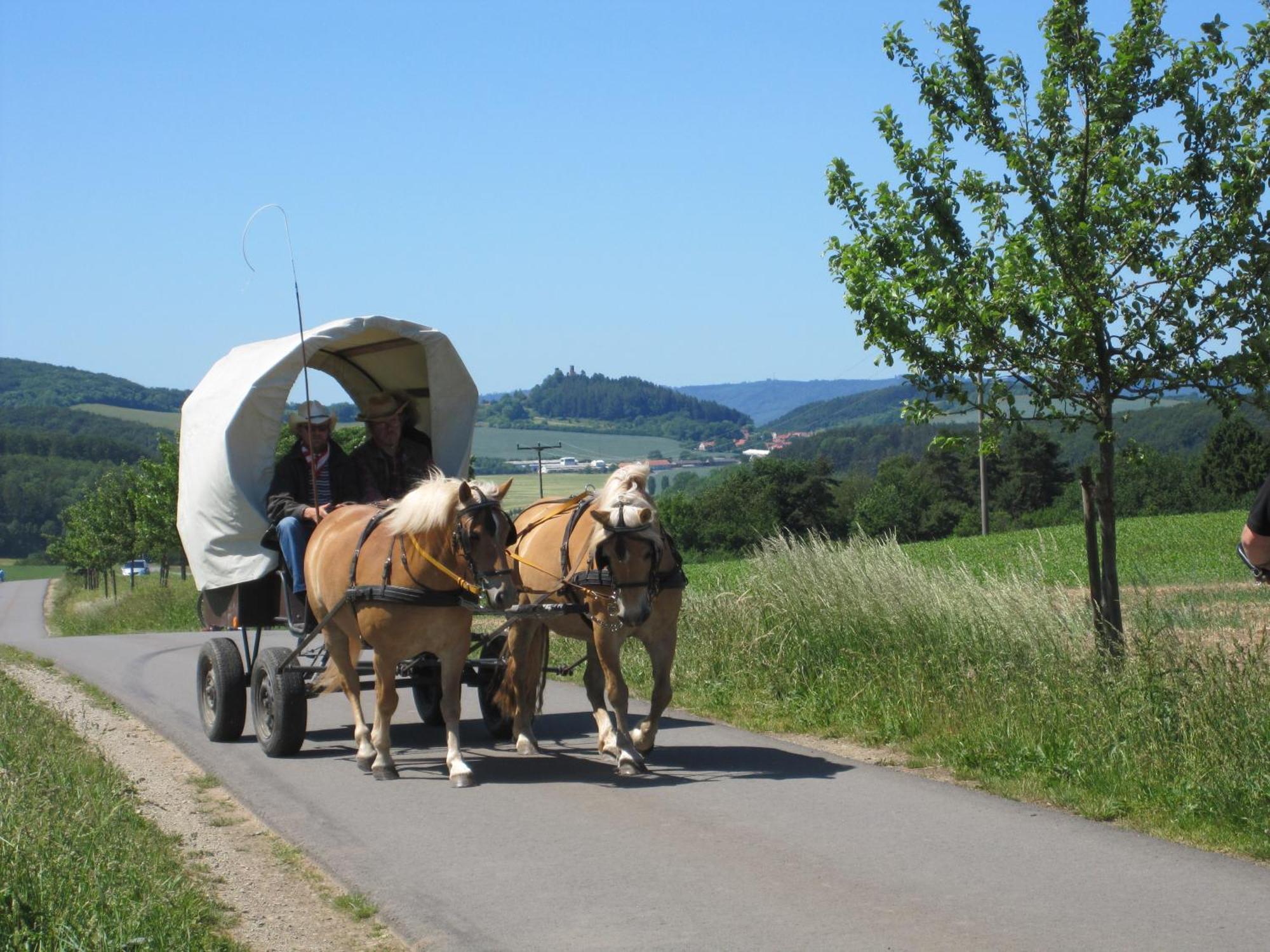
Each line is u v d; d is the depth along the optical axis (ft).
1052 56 28.55
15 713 33.35
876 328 30.30
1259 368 27.81
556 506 31.17
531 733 30.53
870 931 16.58
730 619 39.65
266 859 21.15
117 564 214.48
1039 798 23.95
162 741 32.96
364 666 33.09
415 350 33.58
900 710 31.12
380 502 30.40
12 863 17.39
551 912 17.75
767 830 22.04
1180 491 226.38
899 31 29.89
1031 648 31.27
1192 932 16.22
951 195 30.09
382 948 16.63
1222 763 22.90
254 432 30.37
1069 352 28.48
